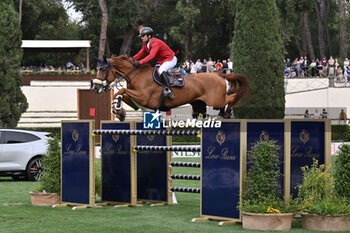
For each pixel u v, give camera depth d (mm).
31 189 15102
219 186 9945
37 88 40594
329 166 9812
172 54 11500
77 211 11414
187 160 24219
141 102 11266
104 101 32969
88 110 33094
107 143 12898
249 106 29703
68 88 41062
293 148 10078
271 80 29953
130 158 12375
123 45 53719
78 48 46156
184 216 10711
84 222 9875
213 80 11898
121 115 11102
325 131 10125
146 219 10281
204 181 10219
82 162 12102
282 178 9789
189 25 59469
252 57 30062
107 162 12875
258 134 9820
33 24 62812
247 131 9766
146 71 11375
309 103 42062
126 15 51062
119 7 51250
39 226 9430
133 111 40719
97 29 61688
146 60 11242
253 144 9789
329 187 9422
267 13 30156
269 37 30062
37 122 39906
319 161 10164
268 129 9844
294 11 50062
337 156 9508
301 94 42062
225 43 65688
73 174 12234
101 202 12961
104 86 11414
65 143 12422
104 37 46156
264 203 9117
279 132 9844
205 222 9922
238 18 30703
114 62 11312
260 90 29875
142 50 11727
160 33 62000
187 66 40562
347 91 42000
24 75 40750
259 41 29969
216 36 65125
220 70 39500
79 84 41219
